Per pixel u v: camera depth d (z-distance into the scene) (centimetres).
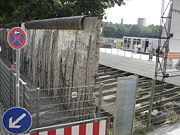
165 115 684
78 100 649
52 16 1809
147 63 1571
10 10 1925
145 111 757
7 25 1725
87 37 603
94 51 582
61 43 734
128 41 3216
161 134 591
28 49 1100
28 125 374
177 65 973
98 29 573
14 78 591
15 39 432
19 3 1778
